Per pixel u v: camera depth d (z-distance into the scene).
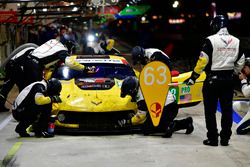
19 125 7.27
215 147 6.65
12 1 9.45
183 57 25.06
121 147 6.61
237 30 36.19
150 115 7.16
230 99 6.73
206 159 6.00
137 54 7.70
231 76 6.68
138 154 6.23
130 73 8.65
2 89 9.52
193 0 44.50
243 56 6.77
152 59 7.52
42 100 7.01
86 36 22.73
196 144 6.82
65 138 7.22
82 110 7.26
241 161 5.91
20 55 9.05
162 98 7.16
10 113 9.52
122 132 7.63
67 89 7.85
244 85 7.46
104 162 5.86
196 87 8.56
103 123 7.34
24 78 8.76
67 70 8.59
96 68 8.56
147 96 7.14
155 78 7.12
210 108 6.69
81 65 8.06
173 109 7.38
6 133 7.68
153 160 5.95
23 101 7.14
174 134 7.55
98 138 7.21
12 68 9.03
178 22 50.66
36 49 8.45
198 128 8.03
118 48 38.28
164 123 7.37
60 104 7.38
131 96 7.51
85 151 6.39
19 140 7.10
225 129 6.72
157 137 7.30
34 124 7.45
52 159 6.00
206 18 42.03
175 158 6.04
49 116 7.24
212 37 6.61
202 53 6.55
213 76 6.60
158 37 46.91
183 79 8.34
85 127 7.34
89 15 18.34
